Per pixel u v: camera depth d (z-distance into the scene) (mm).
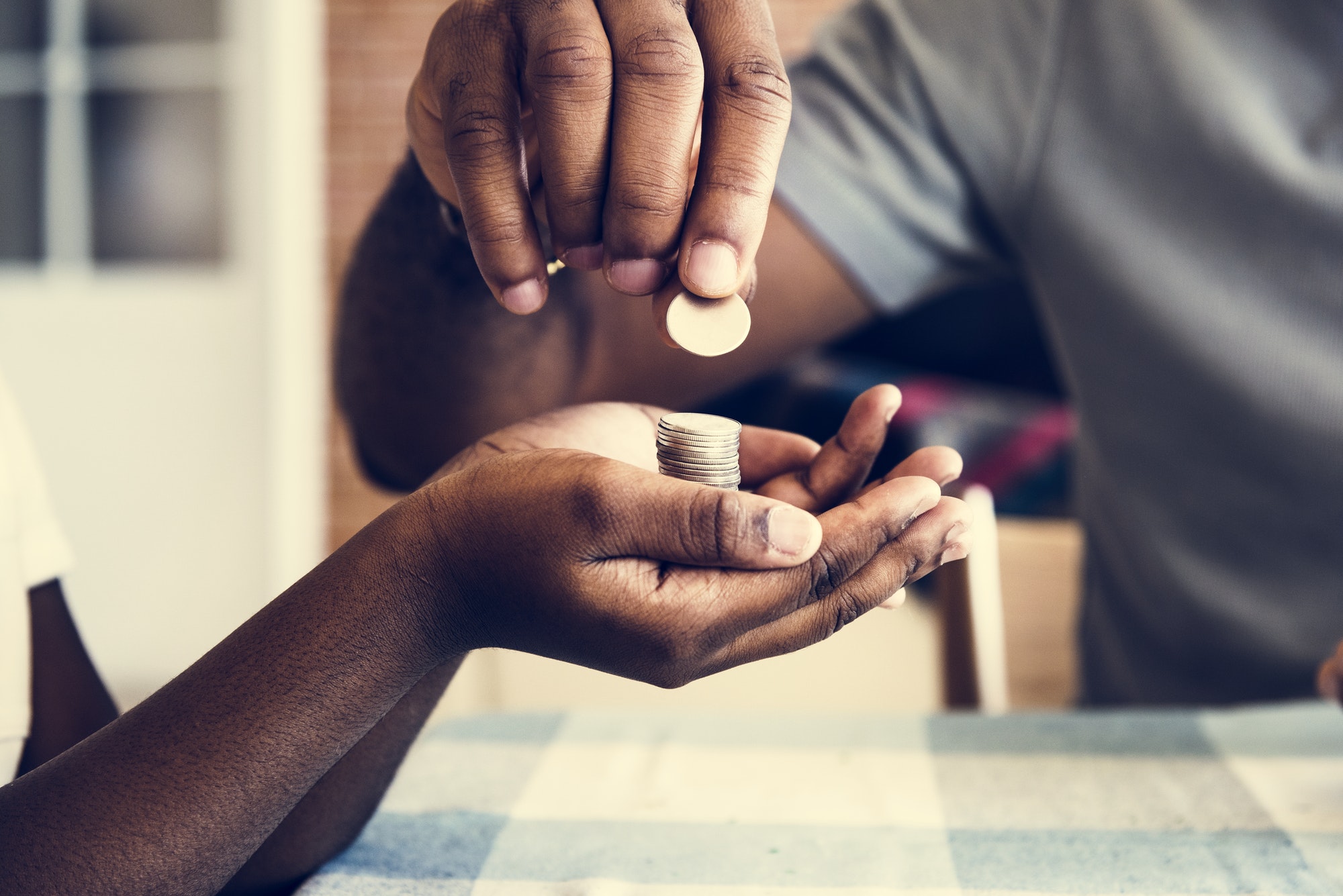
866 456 600
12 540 655
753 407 2324
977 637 951
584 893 593
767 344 1237
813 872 620
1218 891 605
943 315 2391
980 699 945
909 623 1587
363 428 880
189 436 2676
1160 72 1174
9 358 2672
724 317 547
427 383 816
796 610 530
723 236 536
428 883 611
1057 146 1218
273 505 2652
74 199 2648
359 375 835
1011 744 738
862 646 1564
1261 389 1140
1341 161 1106
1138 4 1183
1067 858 629
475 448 615
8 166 2621
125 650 2697
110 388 2688
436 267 742
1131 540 1284
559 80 535
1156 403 1218
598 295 919
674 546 509
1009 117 1229
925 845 640
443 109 557
